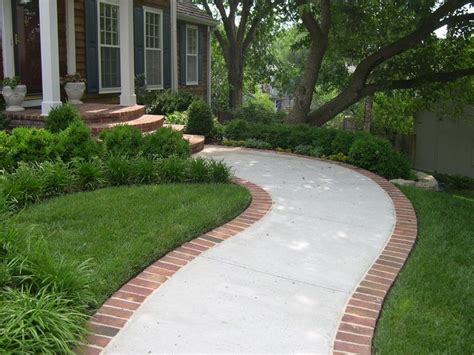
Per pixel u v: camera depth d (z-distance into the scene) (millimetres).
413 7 10688
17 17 9727
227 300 3629
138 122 9414
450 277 4129
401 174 8195
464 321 3465
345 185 7055
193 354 2959
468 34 12617
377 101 16578
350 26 12750
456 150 15828
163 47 14000
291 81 25766
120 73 11602
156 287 3750
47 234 4410
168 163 6625
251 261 4320
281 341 3146
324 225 5344
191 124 10328
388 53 12500
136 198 5559
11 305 2881
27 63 10039
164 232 4609
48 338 2732
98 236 4430
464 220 5766
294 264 4312
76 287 3289
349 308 3602
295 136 9523
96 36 11234
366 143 8344
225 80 23547
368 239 4992
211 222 5047
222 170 6785
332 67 15680
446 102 14672
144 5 13031
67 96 10422
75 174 5980
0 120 8500
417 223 5566
